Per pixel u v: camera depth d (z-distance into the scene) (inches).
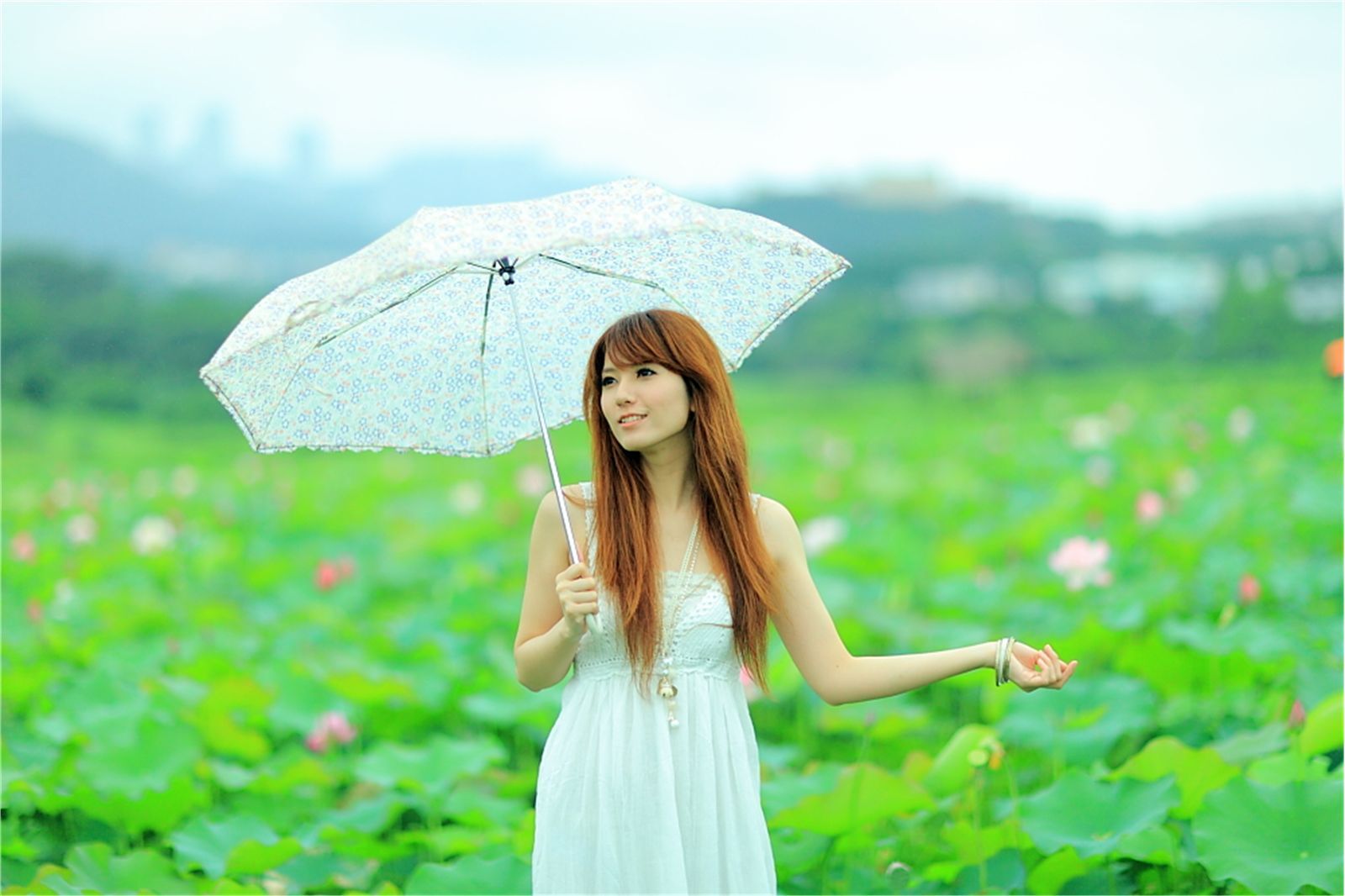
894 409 1290.6
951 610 334.6
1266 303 1402.6
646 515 132.6
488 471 779.4
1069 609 310.8
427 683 271.6
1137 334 1614.2
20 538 416.2
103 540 546.3
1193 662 255.6
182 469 812.0
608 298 144.9
